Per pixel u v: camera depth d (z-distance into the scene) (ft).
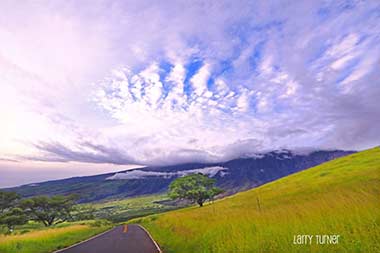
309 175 206.28
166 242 64.54
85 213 426.92
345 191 58.13
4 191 298.35
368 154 221.87
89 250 61.93
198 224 69.26
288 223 42.42
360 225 34.06
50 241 86.53
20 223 278.05
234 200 183.21
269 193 169.37
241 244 37.55
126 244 69.31
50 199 319.88
